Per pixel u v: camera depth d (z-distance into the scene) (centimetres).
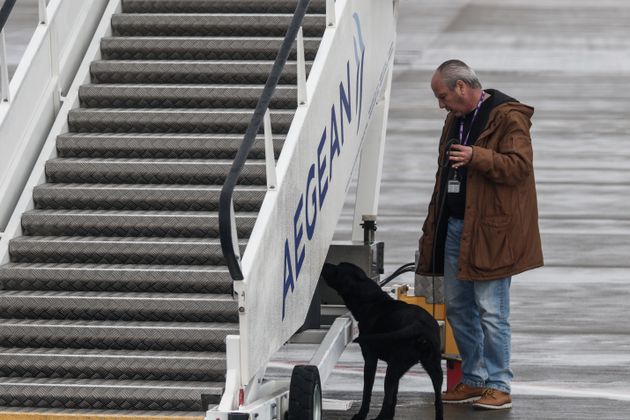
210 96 1311
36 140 1293
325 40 1261
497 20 5416
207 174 1241
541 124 3547
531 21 5406
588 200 2711
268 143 1070
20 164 1258
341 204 1334
